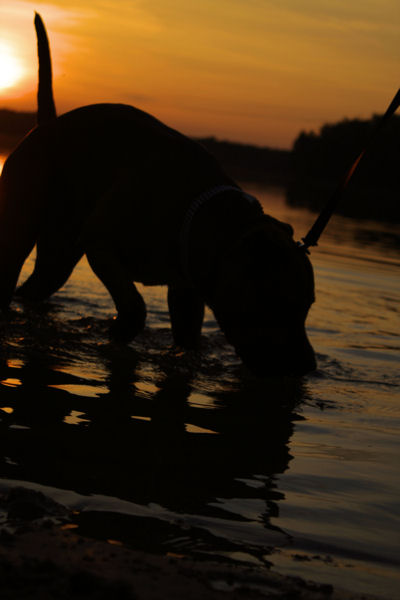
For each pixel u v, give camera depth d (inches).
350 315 224.4
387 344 191.3
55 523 76.4
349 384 153.6
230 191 134.3
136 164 150.5
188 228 132.6
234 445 109.9
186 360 161.3
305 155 1393.9
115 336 148.3
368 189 1200.8
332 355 175.0
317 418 129.2
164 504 85.0
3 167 176.2
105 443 104.8
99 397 128.6
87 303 211.8
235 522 81.9
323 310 228.1
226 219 129.6
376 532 82.7
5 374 137.1
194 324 166.2
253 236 121.7
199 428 116.9
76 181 162.7
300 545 77.7
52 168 166.2
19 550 67.1
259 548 75.9
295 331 122.1
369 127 1280.8
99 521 78.4
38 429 108.0
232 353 172.9
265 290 119.7
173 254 136.9
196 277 131.6
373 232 497.4
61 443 102.8
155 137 152.3
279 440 114.6
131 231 142.9
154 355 163.2
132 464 97.3
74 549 68.7
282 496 91.2
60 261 182.5
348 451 111.6
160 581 63.4
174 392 137.6
